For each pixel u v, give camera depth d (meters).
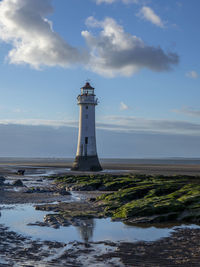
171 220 17.45
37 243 12.45
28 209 20.47
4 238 13.07
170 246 12.23
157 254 11.14
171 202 19.11
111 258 10.64
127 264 10.05
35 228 15.09
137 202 20.17
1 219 17.14
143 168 84.75
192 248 11.94
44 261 10.20
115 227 15.66
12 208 20.80
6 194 28.00
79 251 11.45
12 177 53.00
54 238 13.33
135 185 31.62
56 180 44.94
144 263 10.16
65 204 22.83
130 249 11.80
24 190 31.69
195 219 17.27
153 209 17.95
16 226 15.48
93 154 70.19
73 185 36.53
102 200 23.89
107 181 37.06
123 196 23.84
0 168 85.50
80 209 20.64
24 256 10.68
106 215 18.50
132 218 17.53
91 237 13.63
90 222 16.80
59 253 11.14
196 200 19.44
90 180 39.03
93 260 10.41
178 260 10.46
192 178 40.06
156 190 25.58
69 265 9.87
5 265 9.70
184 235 14.13
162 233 14.53
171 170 73.38
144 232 14.70
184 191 23.27
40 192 30.77
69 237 13.56
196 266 9.87
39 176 55.44
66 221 16.59
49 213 19.05
